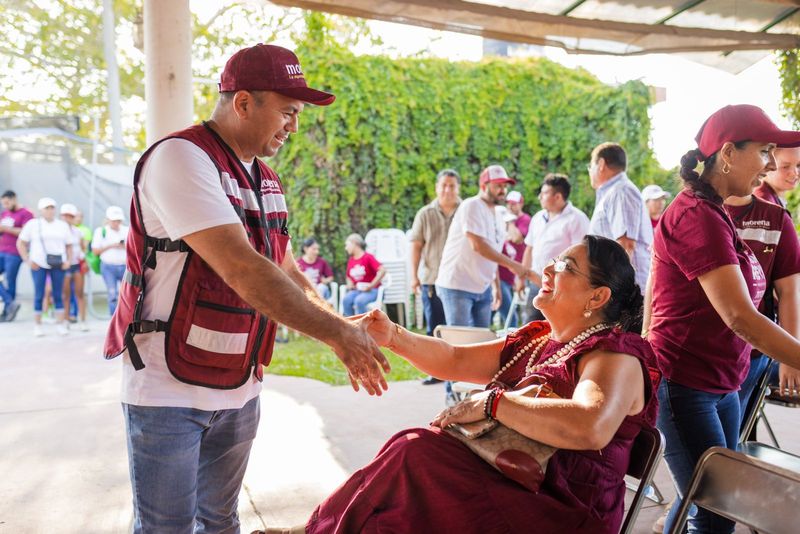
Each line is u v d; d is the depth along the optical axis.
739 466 1.84
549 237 5.60
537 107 11.47
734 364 2.45
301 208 10.34
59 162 13.32
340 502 1.98
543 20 4.79
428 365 2.42
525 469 1.77
